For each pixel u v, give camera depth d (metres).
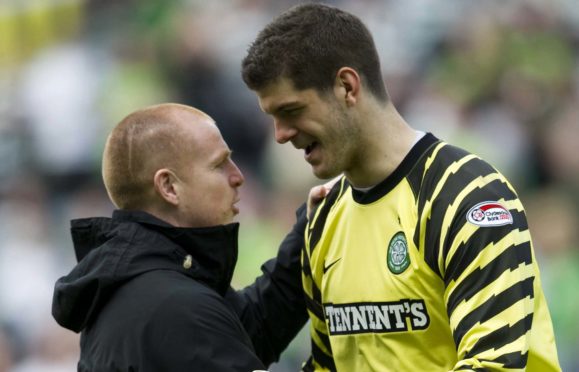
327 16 12.75
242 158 35.03
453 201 12.20
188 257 13.23
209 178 13.62
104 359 12.78
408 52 36.94
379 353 12.91
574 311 28.73
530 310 11.90
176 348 12.35
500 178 12.49
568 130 34.22
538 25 37.44
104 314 12.98
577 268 29.75
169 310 12.49
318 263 13.74
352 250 13.20
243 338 12.78
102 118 37.28
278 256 14.84
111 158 13.66
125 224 13.30
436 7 37.88
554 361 12.41
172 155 13.51
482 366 11.60
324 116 12.66
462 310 11.92
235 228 13.63
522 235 12.20
